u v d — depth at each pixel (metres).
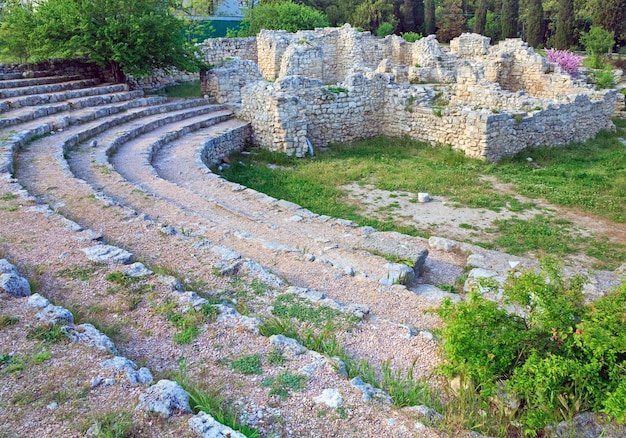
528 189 13.95
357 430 3.86
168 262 7.10
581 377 4.08
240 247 8.28
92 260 6.60
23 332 4.75
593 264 9.67
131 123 17.22
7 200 8.61
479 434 4.04
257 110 18.48
